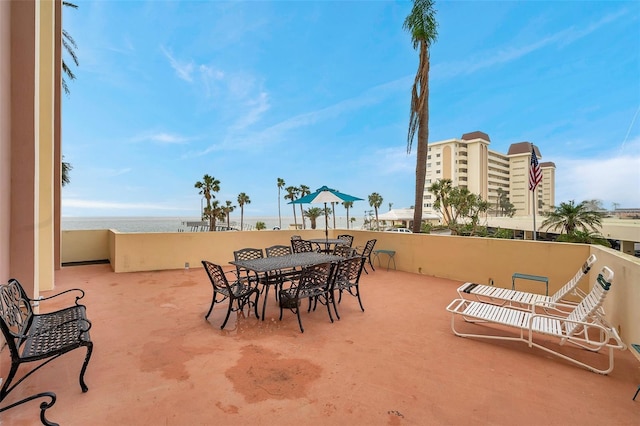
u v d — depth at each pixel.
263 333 3.61
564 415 2.15
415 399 2.32
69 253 8.53
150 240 7.30
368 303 4.85
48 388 2.45
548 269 5.14
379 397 2.34
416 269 7.09
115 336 3.52
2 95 3.43
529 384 2.54
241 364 2.85
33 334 2.56
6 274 3.54
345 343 3.33
